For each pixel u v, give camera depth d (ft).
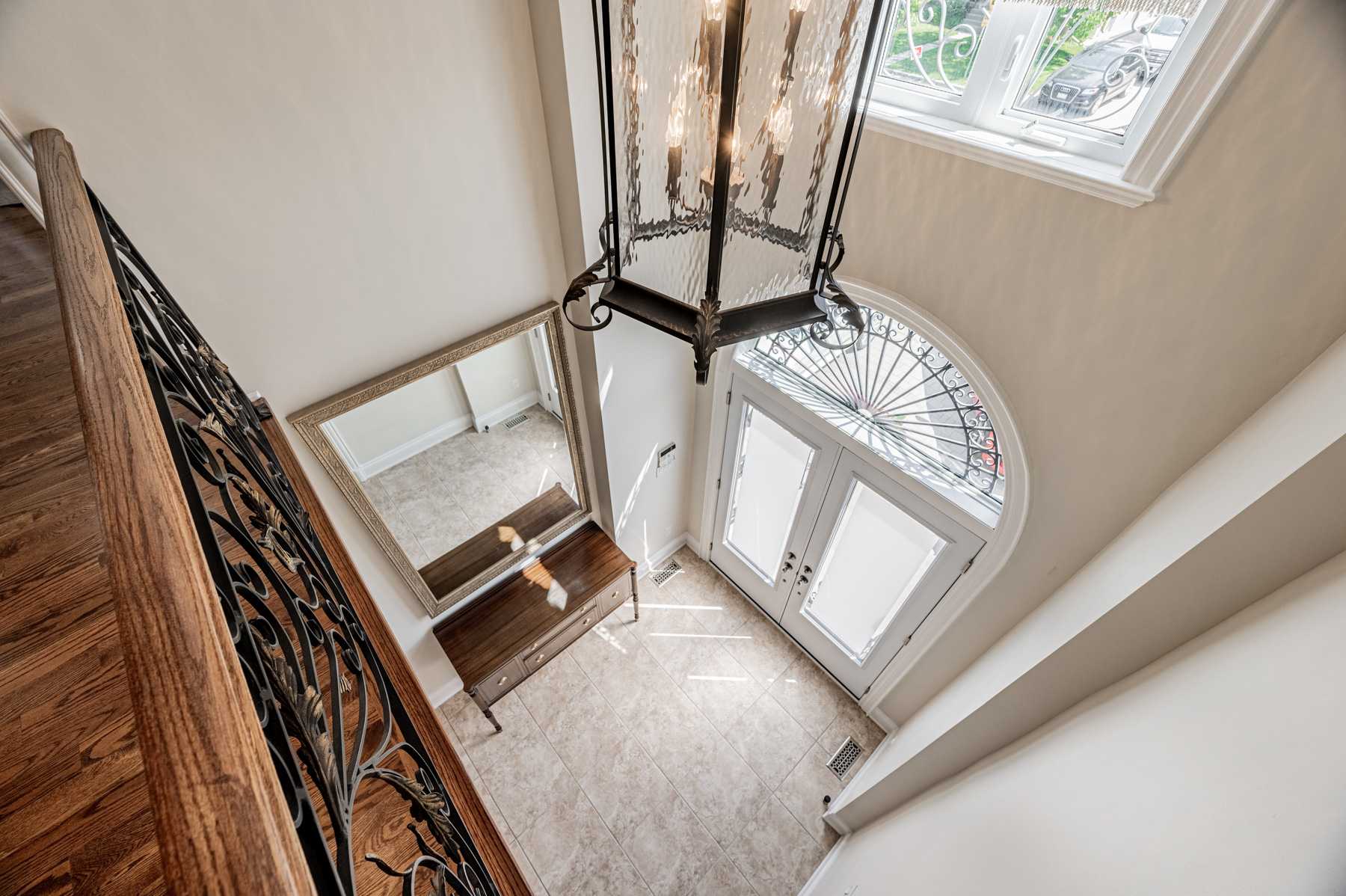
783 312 4.24
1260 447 4.17
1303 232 3.91
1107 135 4.70
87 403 1.71
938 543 8.36
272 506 3.14
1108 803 3.85
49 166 3.25
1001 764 6.13
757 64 3.04
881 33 3.18
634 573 11.02
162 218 4.72
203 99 4.47
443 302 6.87
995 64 5.05
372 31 4.95
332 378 6.50
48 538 3.82
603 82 3.70
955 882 4.99
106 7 3.87
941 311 6.31
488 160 6.26
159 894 2.61
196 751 1.14
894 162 5.89
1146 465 5.47
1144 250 4.67
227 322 5.48
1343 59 3.38
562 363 8.46
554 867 9.39
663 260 4.17
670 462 11.55
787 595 11.73
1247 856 2.43
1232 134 3.93
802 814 9.95
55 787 2.82
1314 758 2.44
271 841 1.09
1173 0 3.66
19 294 5.65
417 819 3.00
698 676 11.66
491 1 5.42
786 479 10.41
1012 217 5.32
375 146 5.46
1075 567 6.53
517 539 9.98
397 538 8.34
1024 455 6.33
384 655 4.71
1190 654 4.40
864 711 11.17
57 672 3.20
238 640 1.72
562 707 11.17
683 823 9.83
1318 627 3.15
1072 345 5.47
